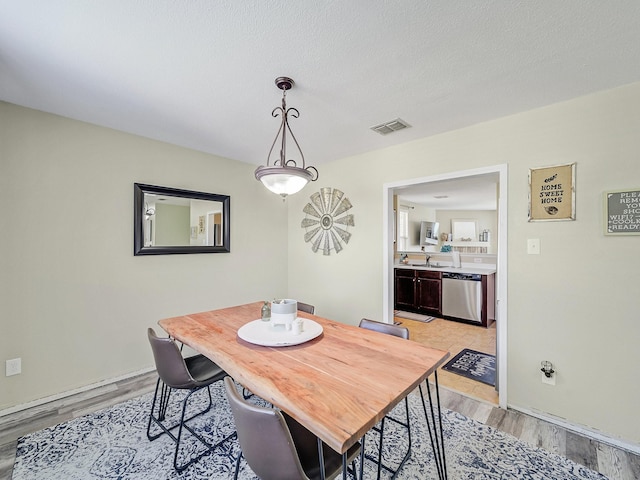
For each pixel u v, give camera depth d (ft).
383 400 3.44
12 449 5.78
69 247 7.83
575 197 6.51
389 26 4.41
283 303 5.96
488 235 25.41
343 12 4.13
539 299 6.97
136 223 8.96
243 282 11.94
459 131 8.27
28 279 7.24
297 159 11.50
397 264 18.03
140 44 4.83
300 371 4.22
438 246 25.35
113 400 7.59
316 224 12.37
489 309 14.21
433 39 4.68
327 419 3.06
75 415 6.93
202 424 6.64
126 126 8.34
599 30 4.42
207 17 4.23
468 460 5.55
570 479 5.11
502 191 7.47
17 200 7.07
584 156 6.41
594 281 6.31
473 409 7.30
